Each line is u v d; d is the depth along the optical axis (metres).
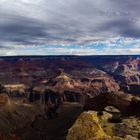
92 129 32.88
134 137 34.22
